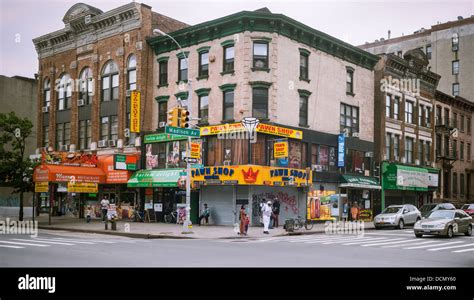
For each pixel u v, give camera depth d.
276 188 32.97
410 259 15.10
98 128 40.72
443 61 66.12
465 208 42.88
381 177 42.44
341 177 37.47
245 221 25.53
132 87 38.41
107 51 40.34
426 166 49.25
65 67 44.28
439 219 25.19
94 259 13.84
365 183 39.03
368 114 41.66
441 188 51.78
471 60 63.50
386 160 43.03
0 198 45.03
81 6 42.00
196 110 34.69
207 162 33.47
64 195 43.59
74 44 43.47
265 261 13.83
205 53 34.81
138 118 36.81
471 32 63.88
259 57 32.44
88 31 41.94
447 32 66.06
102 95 40.97
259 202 31.73
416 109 47.94
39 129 46.44
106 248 17.28
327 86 37.03
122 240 22.12
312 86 35.53
